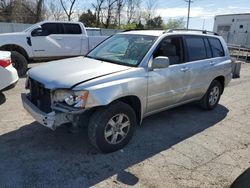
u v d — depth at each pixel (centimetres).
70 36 992
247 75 1121
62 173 324
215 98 590
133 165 349
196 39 513
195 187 311
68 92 324
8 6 3666
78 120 345
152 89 406
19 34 887
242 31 1767
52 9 3956
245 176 279
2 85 538
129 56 417
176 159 371
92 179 316
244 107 632
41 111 346
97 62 412
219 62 564
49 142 397
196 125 500
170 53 448
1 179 307
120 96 355
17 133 422
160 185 311
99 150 368
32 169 329
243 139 450
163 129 472
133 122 390
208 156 385
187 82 479
